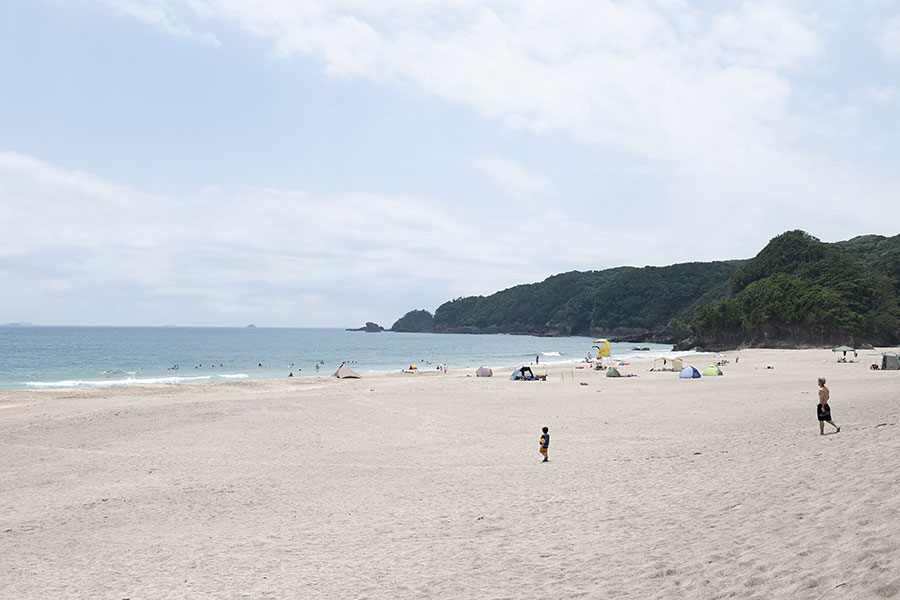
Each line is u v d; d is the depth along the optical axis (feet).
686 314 628.69
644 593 19.30
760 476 35.01
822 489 28.32
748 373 177.68
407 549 29.63
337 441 68.74
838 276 390.83
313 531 34.99
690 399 104.17
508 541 29.17
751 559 20.27
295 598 23.75
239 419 84.02
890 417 58.65
